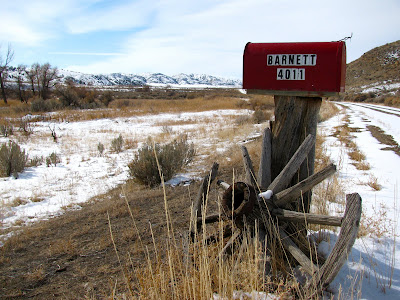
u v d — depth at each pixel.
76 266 4.10
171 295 2.51
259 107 31.41
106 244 4.62
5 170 10.62
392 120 21.81
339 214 4.61
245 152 3.73
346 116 26.08
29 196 8.30
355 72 132.00
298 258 2.89
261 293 2.65
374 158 9.39
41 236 5.29
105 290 3.40
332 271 2.50
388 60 129.12
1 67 43.53
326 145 11.36
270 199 3.22
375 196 5.52
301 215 3.00
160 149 9.59
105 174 10.44
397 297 2.73
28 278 3.91
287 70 3.39
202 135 16.86
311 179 3.12
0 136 18.38
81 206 7.28
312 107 3.47
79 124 23.91
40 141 17.03
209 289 2.42
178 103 41.75
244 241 2.93
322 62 3.22
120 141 14.59
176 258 2.92
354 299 2.72
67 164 12.10
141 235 4.81
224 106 35.97
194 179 8.36
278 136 3.63
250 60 3.55
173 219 5.35
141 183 8.53
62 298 3.40
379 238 3.88
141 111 31.36
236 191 3.18
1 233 5.69
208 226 4.62
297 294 2.74
